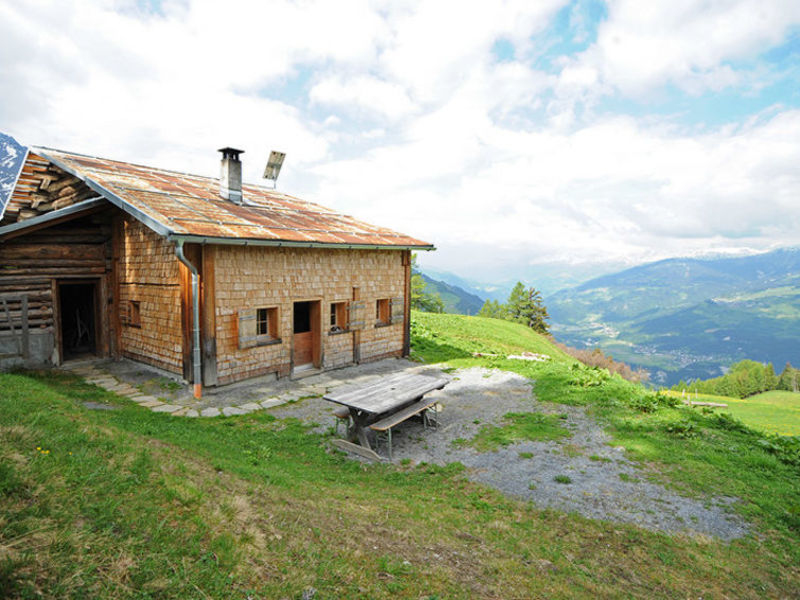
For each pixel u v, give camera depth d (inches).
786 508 235.0
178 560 128.6
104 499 144.8
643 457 297.0
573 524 215.5
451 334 959.0
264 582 130.8
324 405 410.6
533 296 2960.1
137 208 383.2
